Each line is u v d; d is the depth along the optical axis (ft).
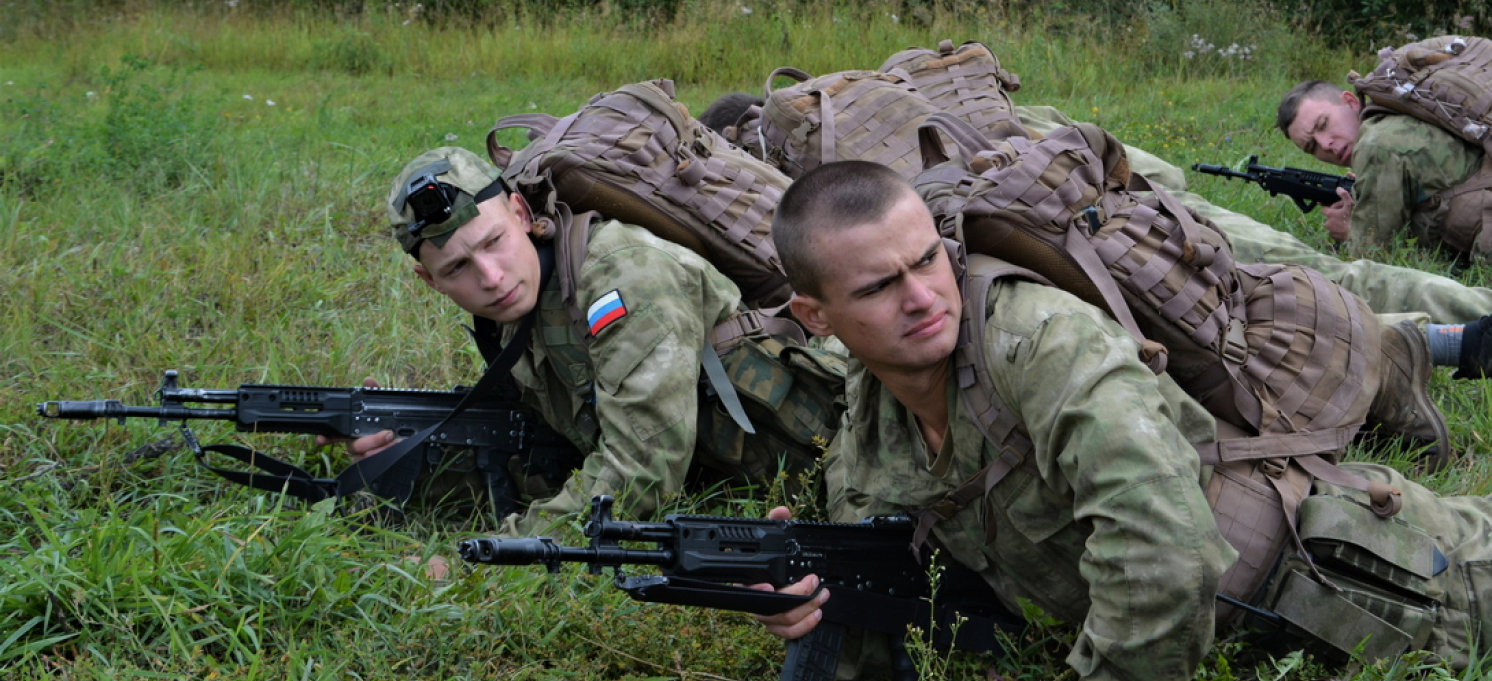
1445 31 37.50
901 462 8.29
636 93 11.11
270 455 11.59
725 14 39.11
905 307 7.04
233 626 8.81
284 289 14.92
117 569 8.77
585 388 10.43
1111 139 8.19
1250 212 19.16
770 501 10.39
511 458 11.39
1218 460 8.02
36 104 24.68
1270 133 25.86
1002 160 7.93
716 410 10.78
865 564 8.16
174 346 13.25
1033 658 8.46
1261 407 8.27
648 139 10.89
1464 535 8.30
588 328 10.04
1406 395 10.89
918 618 8.16
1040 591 8.15
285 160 20.66
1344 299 9.02
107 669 8.07
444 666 8.52
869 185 6.98
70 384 12.33
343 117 27.78
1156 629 6.82
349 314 14.87
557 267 10.27
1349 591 7.81
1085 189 7.86
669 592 7.36
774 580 7.70
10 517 10.19
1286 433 8.29
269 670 8.20
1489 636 8.00
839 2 40.14
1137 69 35.22
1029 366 7.09
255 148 21.47
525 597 8.97
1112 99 31.55
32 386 12.44
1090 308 7.37
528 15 42.24
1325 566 8.00
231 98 30.68
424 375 13.61
